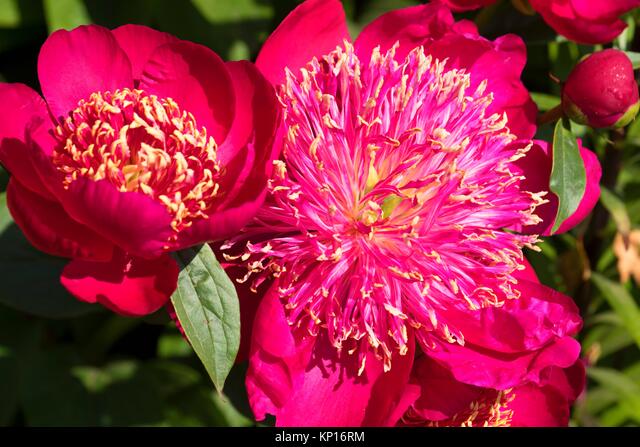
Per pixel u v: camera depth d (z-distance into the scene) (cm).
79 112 49
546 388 53
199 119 50
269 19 62
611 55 54
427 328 51
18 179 47
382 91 52
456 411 50
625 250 61
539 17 60
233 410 58
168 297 47
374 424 50
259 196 47
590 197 55
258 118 49
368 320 50
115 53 50
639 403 62
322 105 51
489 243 51
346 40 54
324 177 50
